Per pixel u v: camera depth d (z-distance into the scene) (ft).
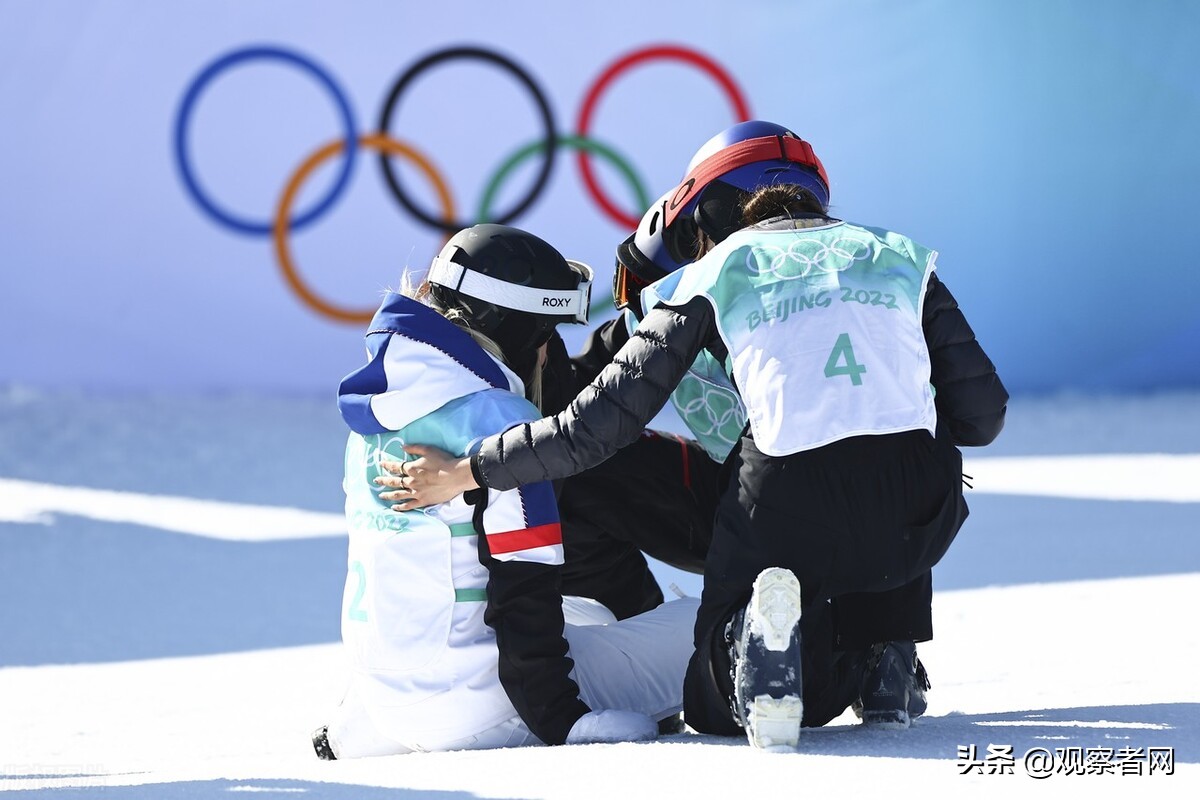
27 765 38.65
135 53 139.13
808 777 27.81
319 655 56.29
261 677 52.34
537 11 142.51
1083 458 109.50
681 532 40.16
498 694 33.86
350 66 141.18
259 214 141.38
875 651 33.73
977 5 144.36
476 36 142.20
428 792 27.89
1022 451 114.21
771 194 34.19
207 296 141.69
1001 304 146.72
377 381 33.81
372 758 33.76
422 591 33.63
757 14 143.74
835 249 32.35
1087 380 148.66
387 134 141.90
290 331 142.61
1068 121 145.69
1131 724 33.17
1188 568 65.41
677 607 36.63
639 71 143.54
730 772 28.40
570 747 31.91
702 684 32.78
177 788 30.25
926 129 144.87
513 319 34.81
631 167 143.84
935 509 31.63
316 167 141.69
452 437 33.01
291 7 140.46
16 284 139.95
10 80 138.21
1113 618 53.72
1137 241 147.02
